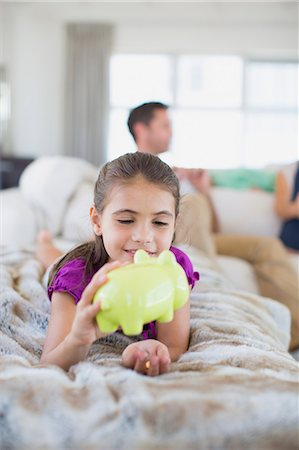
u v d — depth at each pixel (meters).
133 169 1.02
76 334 0.83
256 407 0.66
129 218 1.00
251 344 1.06
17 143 7.99
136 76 8.27
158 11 7.53
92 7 7.48
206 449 0.62
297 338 2.33
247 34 8.00
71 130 8.27
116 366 0.90
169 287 0.80
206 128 8.17
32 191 2.79
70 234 2.71
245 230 3.33
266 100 8.12
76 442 0.63
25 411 0.66
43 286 1.55
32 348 1.13
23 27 7.89
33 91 8.09
